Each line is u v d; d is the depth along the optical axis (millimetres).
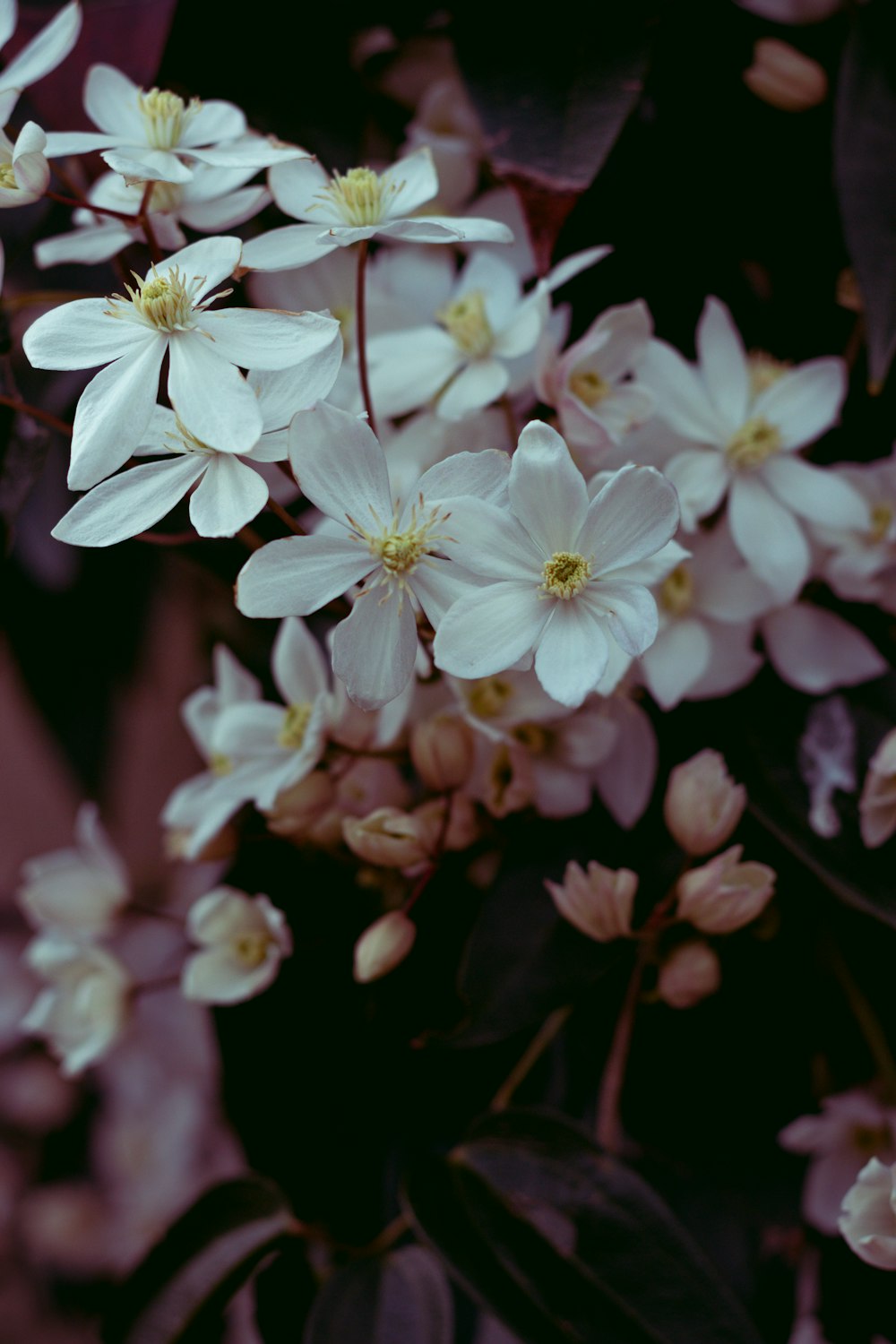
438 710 502
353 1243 537
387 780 523
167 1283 524
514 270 516
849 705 509
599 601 393
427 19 539
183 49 530
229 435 381
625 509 386
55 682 754
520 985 484
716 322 492
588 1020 550
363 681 393
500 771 501
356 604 392
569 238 515
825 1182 553
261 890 543
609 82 470
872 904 472
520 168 466
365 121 540
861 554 502
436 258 514
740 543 486
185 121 454
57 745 786
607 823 509
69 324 394
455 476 392
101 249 461
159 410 400
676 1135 560
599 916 472
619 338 463
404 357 482
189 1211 534
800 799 493
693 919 477
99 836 605
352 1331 509
